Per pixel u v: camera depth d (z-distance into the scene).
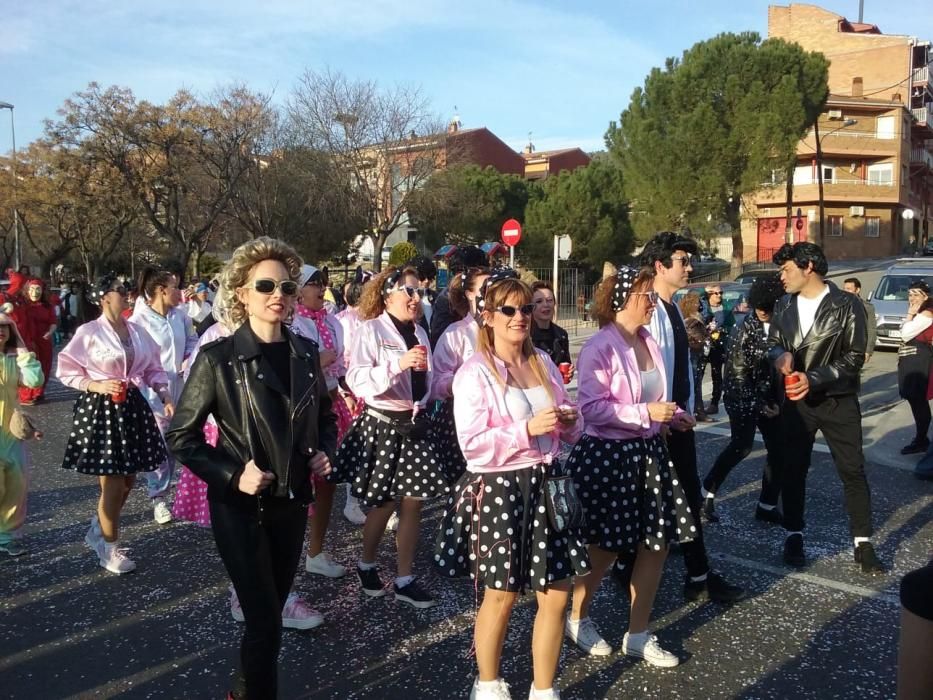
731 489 6.46
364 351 4.18
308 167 30.81
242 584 2.67
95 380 4.60
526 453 2.88
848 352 4.56
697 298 9.41
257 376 2.71
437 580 4.54
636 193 31.03
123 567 4.63
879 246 45.09
